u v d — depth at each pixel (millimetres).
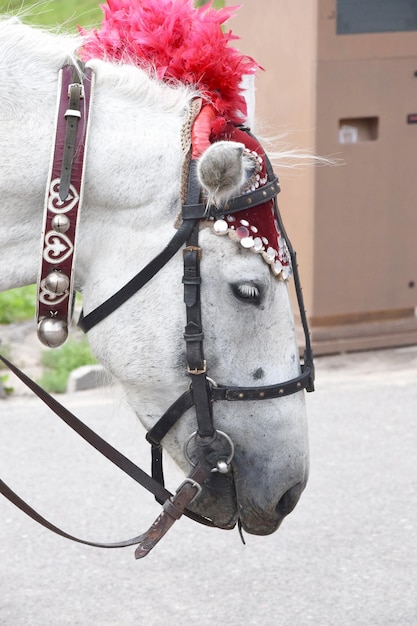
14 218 3781
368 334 9828
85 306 3879
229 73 3938
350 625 5695
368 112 9320
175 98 3869
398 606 5883
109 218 3795
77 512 7016
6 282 3836
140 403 3949
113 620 5758
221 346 3775
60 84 3750
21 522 6863
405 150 9539
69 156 3678
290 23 9219
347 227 9500
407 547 6543
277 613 5820
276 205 3898
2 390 8969
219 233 3684
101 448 4102
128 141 3754
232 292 3730
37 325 3799
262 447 3908
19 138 3719
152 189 3742
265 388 3828
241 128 4012
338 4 9031
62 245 3709
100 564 6367
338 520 6875
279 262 3787
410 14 9297
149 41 3990
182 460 3967
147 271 3742
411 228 9742
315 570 6270
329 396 8898
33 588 6105
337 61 9109
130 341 3805
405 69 9375
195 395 3801
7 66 3770
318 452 7879
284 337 3869
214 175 3520
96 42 4082
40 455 7855
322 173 9273
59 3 15320
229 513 4078
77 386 9102
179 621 5746
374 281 9719
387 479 7461
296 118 9336
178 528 6773
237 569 6289
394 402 8781
